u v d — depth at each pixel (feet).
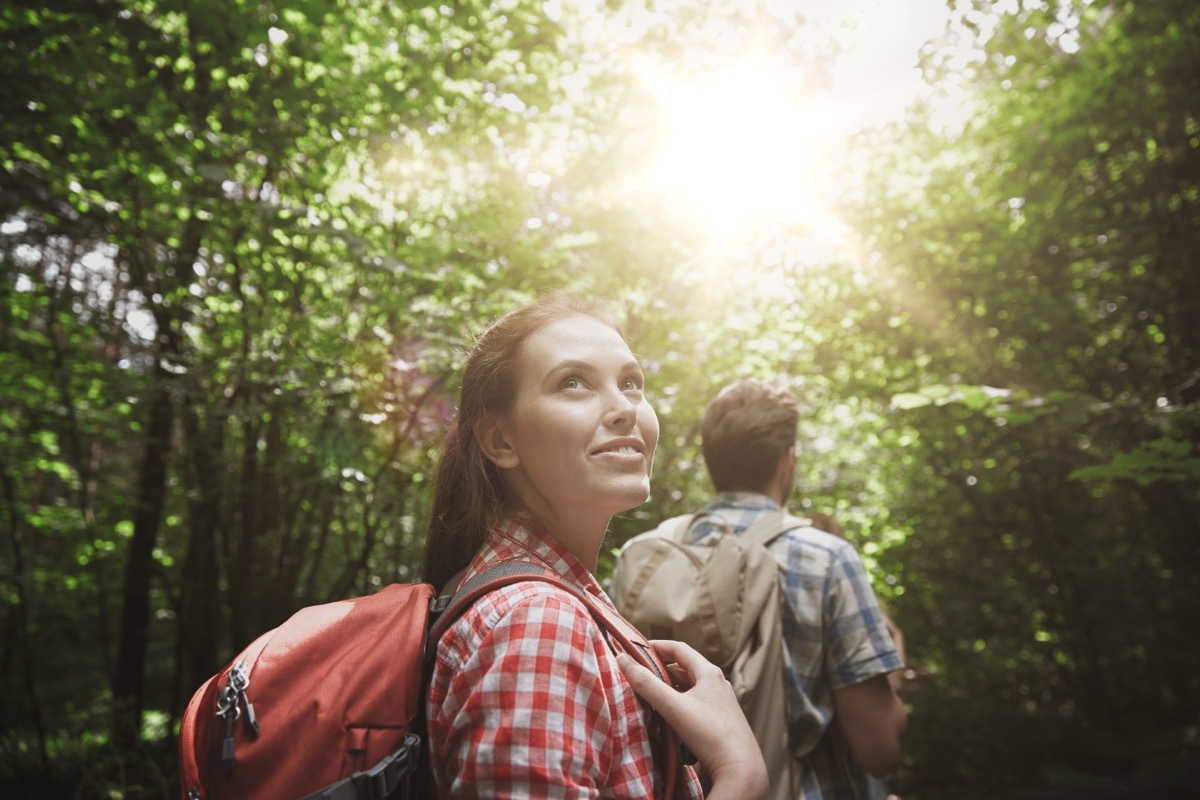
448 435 3.31
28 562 17.60
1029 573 19.31
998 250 18.10
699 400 13.21
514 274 12.28
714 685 2.88
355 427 10.18
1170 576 19.74
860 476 19.52
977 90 18.70
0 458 15.56
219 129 10.98
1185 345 18.12
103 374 12.41
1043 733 17.39
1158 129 18.16
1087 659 18.99
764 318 16.05
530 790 2.16
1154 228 18.31
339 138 11.19
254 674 2.42
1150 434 15.37
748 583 5.22
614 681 2.53
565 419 2.79
